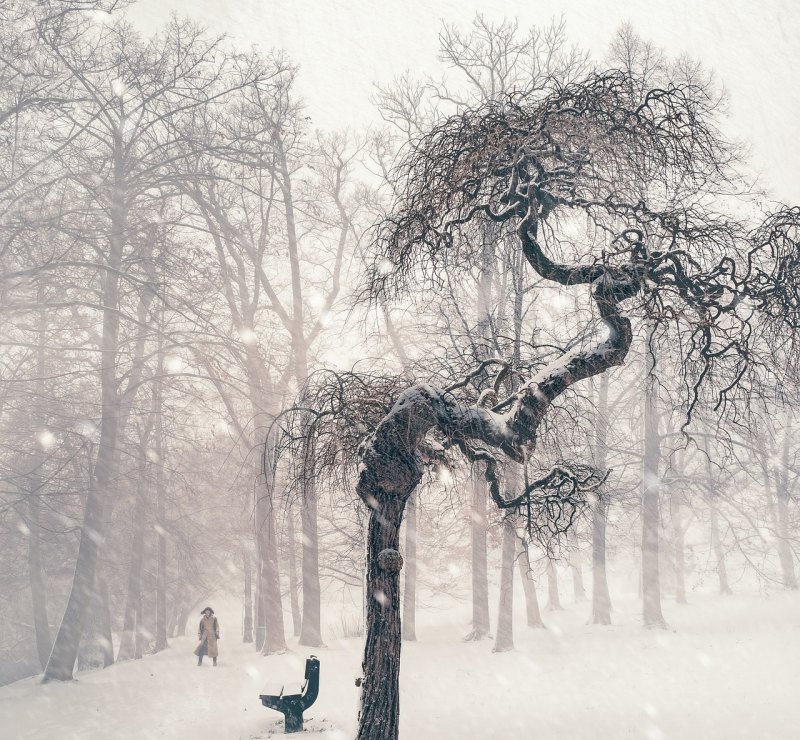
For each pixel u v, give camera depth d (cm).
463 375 1207
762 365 973
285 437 1161
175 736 1338
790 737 1041
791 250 953
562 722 1282
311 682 1320
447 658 2392
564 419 1275
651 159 1009
